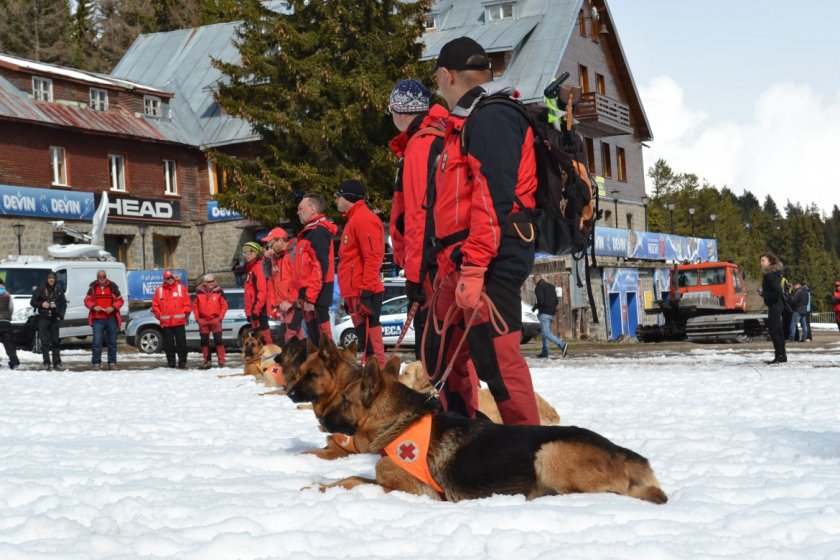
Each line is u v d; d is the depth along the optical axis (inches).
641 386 460.4
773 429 285.0
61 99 1502.2
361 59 1425.9
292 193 1419.8
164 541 147.5
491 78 220.8
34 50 2568.9
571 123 208.2
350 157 1433.3
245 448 260.1
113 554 143.9
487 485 179.0
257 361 577.0
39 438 298.7
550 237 208.4
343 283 382.6
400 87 264.1
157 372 683.4
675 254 1872.5
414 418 186.7
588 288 216.5
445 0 1835.6
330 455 241.6
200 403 418.6
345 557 140.2
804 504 173.0
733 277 1521.9
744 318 1211.2
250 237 1691.7
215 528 156.4
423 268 229.9
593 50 1844.2
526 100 1603.1
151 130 1636.3
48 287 812.6
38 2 2596.0
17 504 187.6
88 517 170.1
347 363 199.0
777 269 665.0
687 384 466.0
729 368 606.9
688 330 1243.2
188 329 1047.0
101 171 1534.2
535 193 208.1
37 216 1401.3
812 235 5305.1
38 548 145.6
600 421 317.4
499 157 199.8
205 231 1715.1
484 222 200.4
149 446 271.6
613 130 1774.1
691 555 137.6
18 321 1023.0
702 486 192.4
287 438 287.7
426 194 223.8
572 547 140.4
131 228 1582.2
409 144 246.1
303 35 1409.9
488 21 1749.5
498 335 206.2
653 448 252.1
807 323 1203.2
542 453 177.3
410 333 1034.1
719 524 156.8
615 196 1850.4
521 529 154.4
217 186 1722.4
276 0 1958.7
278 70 1417.3
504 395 208.7
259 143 1684.3
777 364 649.0
